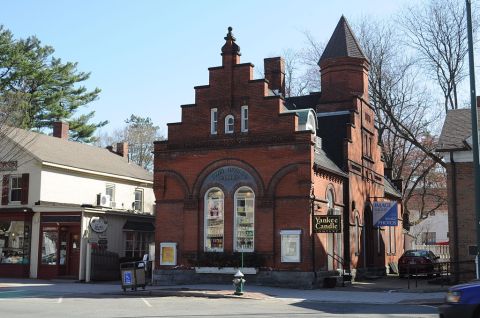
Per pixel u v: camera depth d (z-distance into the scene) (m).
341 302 19.78
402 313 16.27
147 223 36.66
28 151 33.41
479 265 19.22
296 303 19.44
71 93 53.28
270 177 25.80
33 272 31.94
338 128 31.94
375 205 32.03
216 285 25.45
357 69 34.34
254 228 25.95
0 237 33.19
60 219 31.67
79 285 27.88
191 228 27.05
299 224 25.08
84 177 36.28
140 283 23.34
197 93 27.86
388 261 37.44
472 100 19.66
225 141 26.91
